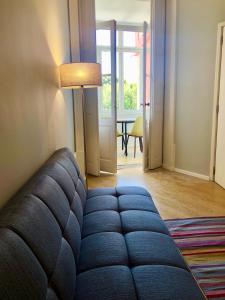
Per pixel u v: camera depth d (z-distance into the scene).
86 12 3.67
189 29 3.72
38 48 1.85
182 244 2.23
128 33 5.91
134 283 1.17
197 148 3.91
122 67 6.04
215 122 3.60
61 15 2.90
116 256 1.37
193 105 3.85
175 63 3.98
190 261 2.01
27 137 1.57
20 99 1.46
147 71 4.18
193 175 4.03
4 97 1.24
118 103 6.18
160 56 4.11
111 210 1.92
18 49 1.44
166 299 1.07
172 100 4.13
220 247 2.20
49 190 1.37
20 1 1.49
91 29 3.72
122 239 1.54
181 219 2.67
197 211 2.84
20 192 1.26
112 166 4.25
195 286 1.17
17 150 1.39
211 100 3.61
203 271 1.89
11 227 0.95
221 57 3.39
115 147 4.19
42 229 1.08
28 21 1.63
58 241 1.18
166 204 3.03
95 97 3.96
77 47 3.57
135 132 5.52
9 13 1.32
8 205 1.12
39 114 1.84
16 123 1.39
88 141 4.16
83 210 1.90
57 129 2.49
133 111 6.31
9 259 0.81
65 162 1.96
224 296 1.67
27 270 0.85
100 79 2.72
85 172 3.79
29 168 1.60
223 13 3.32
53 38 2.39
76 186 1.92
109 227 1.67
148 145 4.37
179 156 4.21
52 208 1.29
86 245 1.50
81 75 2.58
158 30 4.01
